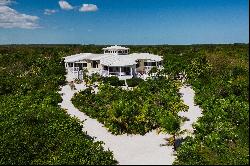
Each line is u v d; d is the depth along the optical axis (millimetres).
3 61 84500
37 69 66312
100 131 36094
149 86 49906
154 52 105875
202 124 33500
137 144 32281
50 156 28172
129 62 62719
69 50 112875
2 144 29734
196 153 27953
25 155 28125
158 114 36719
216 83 48969
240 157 27234
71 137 31875
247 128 31344
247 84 43562
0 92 50562
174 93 47531
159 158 28859
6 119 37469
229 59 58781
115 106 36656
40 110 40000
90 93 48156
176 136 33344
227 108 38656
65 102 47781
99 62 69250
